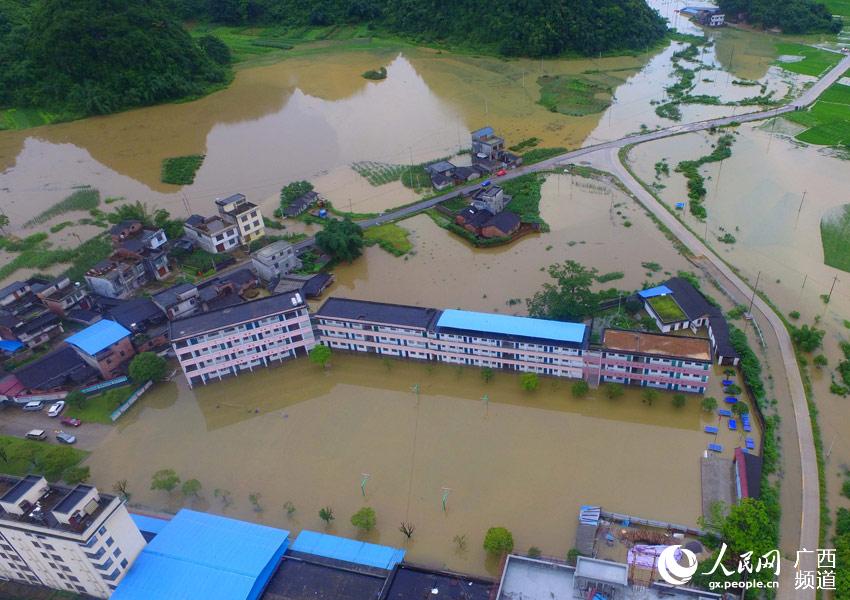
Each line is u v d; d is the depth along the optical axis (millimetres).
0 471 105000
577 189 183750
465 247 161375
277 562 82812
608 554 85688
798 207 167875
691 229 160625
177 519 88188
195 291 137625
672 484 95688
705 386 109062
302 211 180875
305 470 103562
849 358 116875
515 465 101438
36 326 135875
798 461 97188
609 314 130500
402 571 78750
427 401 116000
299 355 128750
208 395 121375
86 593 86438
